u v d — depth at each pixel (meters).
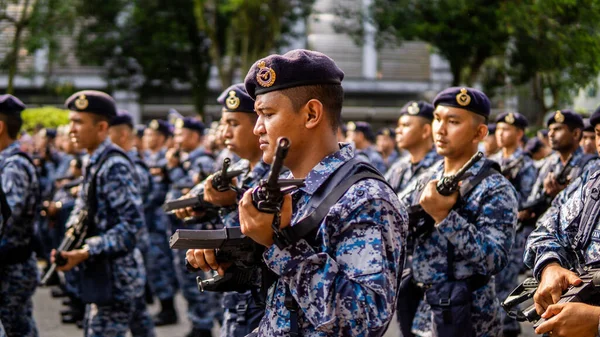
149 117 31.39
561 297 2.95
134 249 5.70
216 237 2.77
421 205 4.16
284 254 2.54
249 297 4.54
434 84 32.00
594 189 3.16
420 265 4.40
